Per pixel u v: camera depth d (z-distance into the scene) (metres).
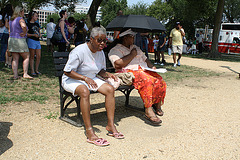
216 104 5.36
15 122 3.75
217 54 19.94
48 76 7.22
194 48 24.25
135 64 4.16
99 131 3.59
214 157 2.93
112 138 3.36
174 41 11.64
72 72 3.28
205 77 9.07
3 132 3.38
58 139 3.25
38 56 7.29
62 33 8.13
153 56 17.69
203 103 5.39
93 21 12.43
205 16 32.53
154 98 4.08
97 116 4.26
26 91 5.48
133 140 3.32
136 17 4.01
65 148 3.01
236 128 3.93
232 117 4.50
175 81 7.88
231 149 3.16
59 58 3.96
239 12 35.38
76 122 3.79
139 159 2.82
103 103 5.05
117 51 4.09
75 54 3.30
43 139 3.23
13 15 6.17
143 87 3.92
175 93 6.21
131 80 3.97
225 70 11.69
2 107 4.38
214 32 19.84
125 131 3.63
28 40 6.95
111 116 3.41
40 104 4.69
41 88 5.85
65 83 3.46
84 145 3.11
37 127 3.61
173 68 11.20
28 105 4.58
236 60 18.19
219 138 3.50
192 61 15.80
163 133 3.62
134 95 5.93
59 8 24.12
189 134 3.61
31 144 3.07
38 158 2.75
